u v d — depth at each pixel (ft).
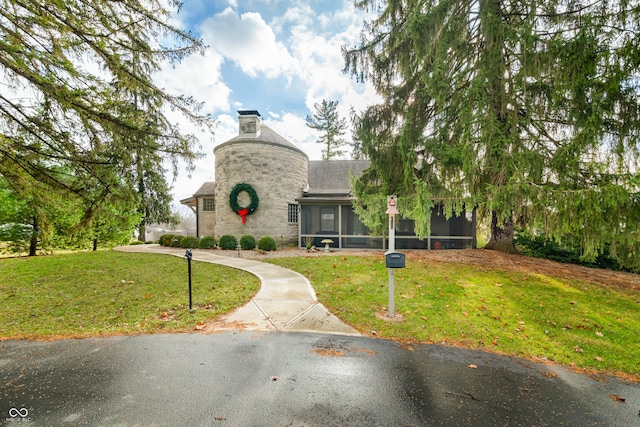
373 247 41.37
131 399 8.09
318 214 47.70
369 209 30.37
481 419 7.56
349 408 7.88
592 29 18.56
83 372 9.59
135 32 18.30
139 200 20.76
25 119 16.39
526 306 17.07
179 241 46.68
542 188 20.63
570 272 24.94
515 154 22.35
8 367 9.90
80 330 13.38
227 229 45.91
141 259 32.50
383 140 29.58
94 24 16.60
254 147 45.34
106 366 10.01
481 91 23.02
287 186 47.65
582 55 18.57
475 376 9.93
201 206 57.72
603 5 18.86
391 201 15.61
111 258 33.27
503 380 9.72
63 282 22.34
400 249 40.19
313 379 9.34
